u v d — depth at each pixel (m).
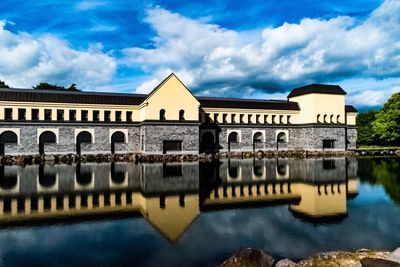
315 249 13.40
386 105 81.94
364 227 16.30
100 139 55.69
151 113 55.47
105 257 12.34
